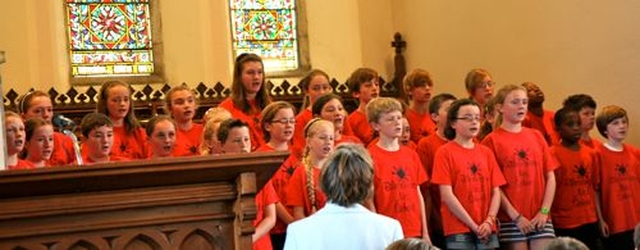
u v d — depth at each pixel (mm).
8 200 2576
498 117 6203
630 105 7234
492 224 5781
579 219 6340
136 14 10406
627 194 6484
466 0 9328
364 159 3590
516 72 8602
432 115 6410
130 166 2602
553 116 7148
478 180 5840
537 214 6012
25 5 9820
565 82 7930
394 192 5590
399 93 10391
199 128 6605
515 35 8578
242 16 10703
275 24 10789
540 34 8219
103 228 2639
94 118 5551
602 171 6473
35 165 5500
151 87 9734
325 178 3594
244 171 2703
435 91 9984
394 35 10602
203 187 2721
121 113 6461
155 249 2680
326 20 10867
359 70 6957
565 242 3621
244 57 6570
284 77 10617
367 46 10672
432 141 6301
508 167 6016
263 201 4902
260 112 6562
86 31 10227
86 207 2621
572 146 6422
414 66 10359
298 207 5461
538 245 5977
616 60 7348
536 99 7070
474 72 7297
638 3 7129
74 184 2594
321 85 6980
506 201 5977
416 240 3150
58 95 9031
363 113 6891
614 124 6480
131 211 2672
